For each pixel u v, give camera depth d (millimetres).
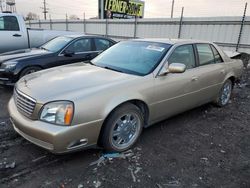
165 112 3723
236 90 6887
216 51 4824
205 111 4949
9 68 5578
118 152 3189
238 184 2691
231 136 3869
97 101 2807
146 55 3814
